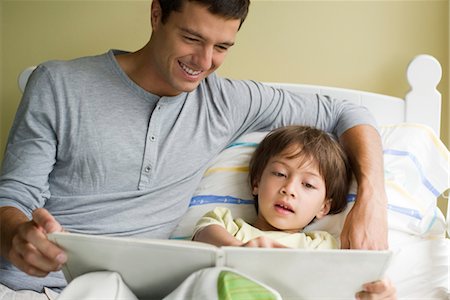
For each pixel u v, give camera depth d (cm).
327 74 204
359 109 170
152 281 106
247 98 162
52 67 146
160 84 146
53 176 147
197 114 155
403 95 203
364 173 150
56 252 102
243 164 162
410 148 167
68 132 143
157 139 148
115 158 145
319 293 107
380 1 201
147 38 203
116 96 146
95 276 103
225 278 96
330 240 146
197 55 135
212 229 136
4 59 203
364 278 104
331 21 202
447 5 201
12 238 114
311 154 151
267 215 150
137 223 147
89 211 145
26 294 132
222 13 130
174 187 152
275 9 202
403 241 150
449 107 204
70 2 202
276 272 102
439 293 141
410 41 202
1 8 202
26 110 143
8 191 135
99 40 203
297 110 167
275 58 203
